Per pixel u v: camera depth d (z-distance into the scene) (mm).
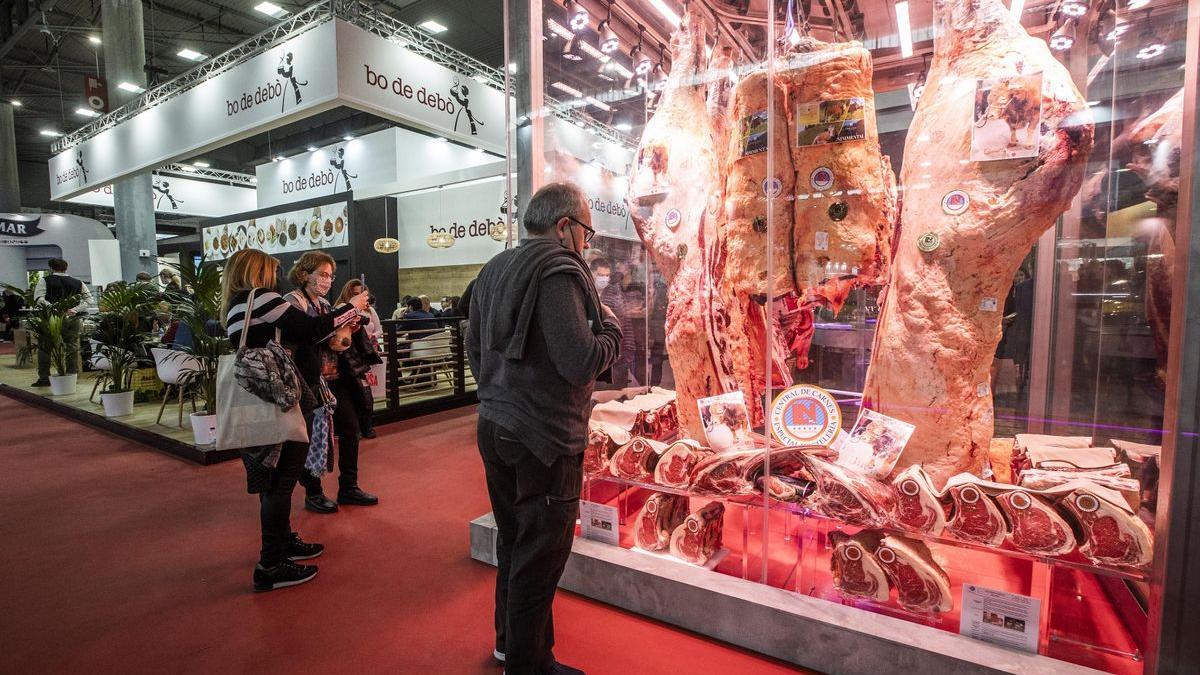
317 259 2943
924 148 1724
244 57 6125
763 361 2305
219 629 2014
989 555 1896
